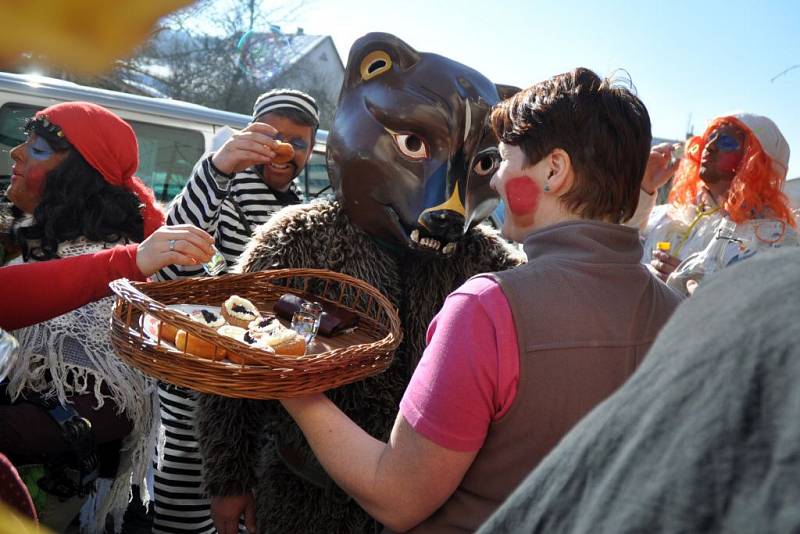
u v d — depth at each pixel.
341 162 1.56
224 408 1.54
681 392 0.36
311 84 13.15
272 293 1.62
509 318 0.99
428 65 1.54
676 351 0.39
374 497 1.04
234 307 1.47
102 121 1.73
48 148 1.69
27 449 1.46
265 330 1.39
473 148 1.54
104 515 1.76
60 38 0.17
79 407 1.53
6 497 0.84
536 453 1.00
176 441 2.06
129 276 1.47
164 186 3.92
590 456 0.38
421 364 1.02
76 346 1.54
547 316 0.99
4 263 1.79
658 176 2.11
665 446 0.34
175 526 2.13
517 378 0.97
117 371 1.57
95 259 1.45
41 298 1.39
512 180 1.13
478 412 0.98
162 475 2.09
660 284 1.17
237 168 1.84
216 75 8.39
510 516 0.41
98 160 1.71
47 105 3.46
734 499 0.30
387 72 1.54
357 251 1.59
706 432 0.33
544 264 1.05
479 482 1.03
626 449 0.36
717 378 0.34
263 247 1.61
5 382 1.47
